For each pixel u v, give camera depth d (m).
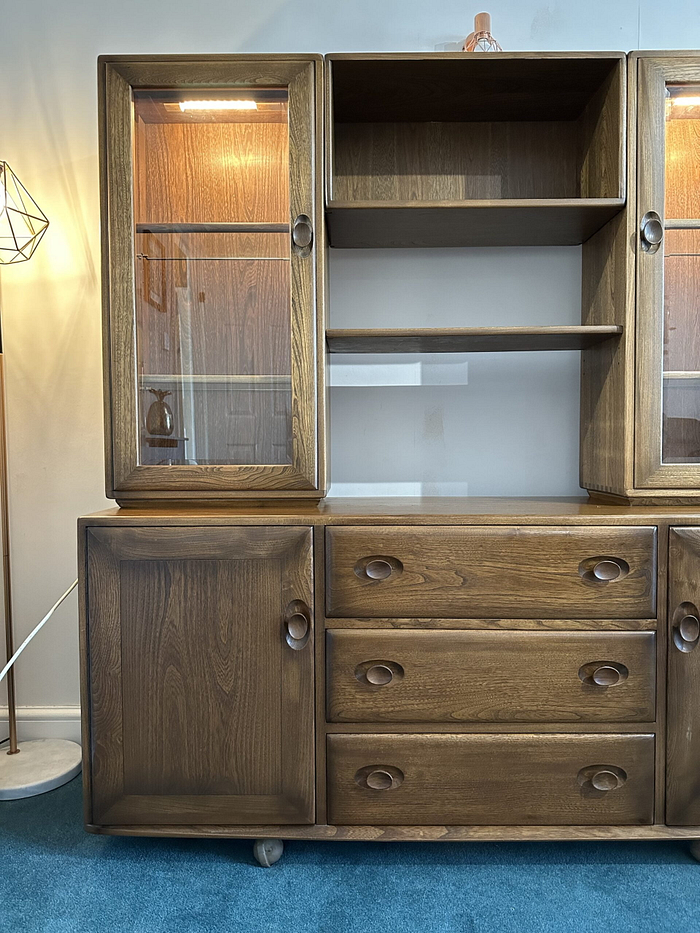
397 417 1.88
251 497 1.52
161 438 1.53
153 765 1.42
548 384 1.87
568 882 1.38
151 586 1.40
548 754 1.40
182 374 1.52
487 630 1.40
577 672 1.40
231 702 1.41
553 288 1.86
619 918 1.28
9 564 1.85
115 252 1.49
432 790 1.41
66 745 1.91
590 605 1.39
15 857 1.47
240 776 1.42
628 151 1.48
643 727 1.40
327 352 1.65
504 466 1.89
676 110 1.51
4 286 1.89
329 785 1.41
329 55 1.47
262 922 1.27
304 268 1.48
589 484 1.77
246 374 1.52
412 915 1.29
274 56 1.46
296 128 1.47
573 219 1.58
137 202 1.50
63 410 1.92
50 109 1.87
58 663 1.96
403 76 1.54
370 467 1.89
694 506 1.54
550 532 1.39
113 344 1.50
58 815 1.62
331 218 1.57
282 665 1.40
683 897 1.33
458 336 1.54
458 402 1.88
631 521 1.39
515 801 1.41
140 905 1.31
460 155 1.80
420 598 1.40
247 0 1.84
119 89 1.47
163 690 1.41
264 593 1.40
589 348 1.76
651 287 1.49
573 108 1.72
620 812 1.40
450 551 1.39
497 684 1.40
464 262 1.86
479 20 1.73
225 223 1.50
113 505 1.92
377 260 1.86
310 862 1.46
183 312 1.52
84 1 1.85
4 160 1.88
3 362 1.87
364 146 1.80
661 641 1.40
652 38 1.84
